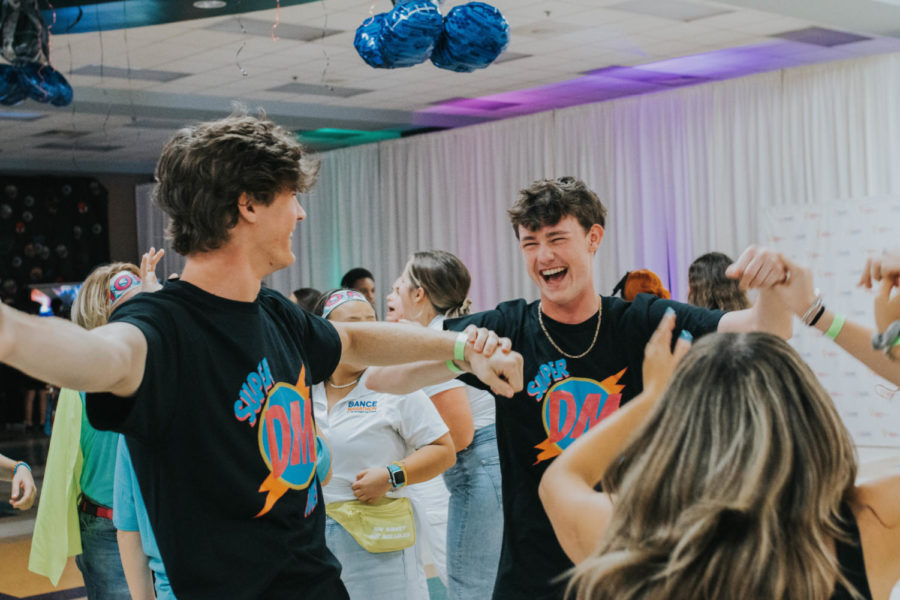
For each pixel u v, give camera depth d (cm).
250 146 162
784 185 1020
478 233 1304
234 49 930
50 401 976
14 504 327
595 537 133
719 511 114
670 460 121
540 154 1230
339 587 179
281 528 167
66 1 726
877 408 881
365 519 275
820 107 989
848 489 124
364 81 1099
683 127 1097
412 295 389
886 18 823
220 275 165
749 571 112
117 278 338
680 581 115
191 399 156
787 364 121
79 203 1744
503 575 232
